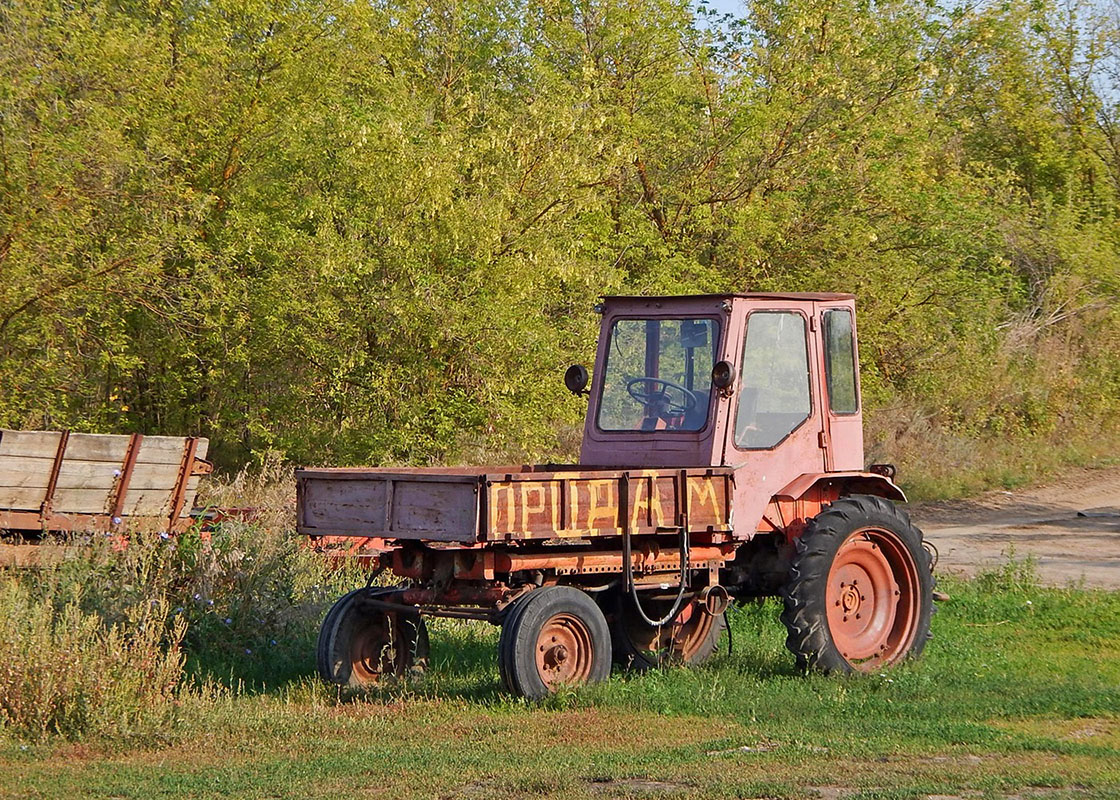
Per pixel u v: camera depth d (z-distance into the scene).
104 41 31.03
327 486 13.83
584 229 34.12
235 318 31.84
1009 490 35.66
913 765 10.70
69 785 10.30
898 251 40.69
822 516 14.93
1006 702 13.33
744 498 14.78
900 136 41.78
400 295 30.45
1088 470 38.16
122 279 29.86
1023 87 58.47
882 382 40.62
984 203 47.28
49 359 29.78
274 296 30.77
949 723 12.30
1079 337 45.31
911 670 14.91
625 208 38.00
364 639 14.55
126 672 12.69
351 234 30.34
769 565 15.76
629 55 40.50
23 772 10.74
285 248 30.61
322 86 35.59
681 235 39.56
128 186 30.23
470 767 10.73
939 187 41.66
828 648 14.63
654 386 15.38
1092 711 12.94
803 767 10.65
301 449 31.66
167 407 35.03
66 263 28.89
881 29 45.34
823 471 15.51
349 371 31.20
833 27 41.50
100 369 32.16
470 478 12.48
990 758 10.98
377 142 30.36
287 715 12.91
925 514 32.66
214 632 15.84
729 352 14.79
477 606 14.63
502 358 31.39
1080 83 58.38
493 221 30.75
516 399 31.88
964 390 41.16
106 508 18.00
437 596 13.96
